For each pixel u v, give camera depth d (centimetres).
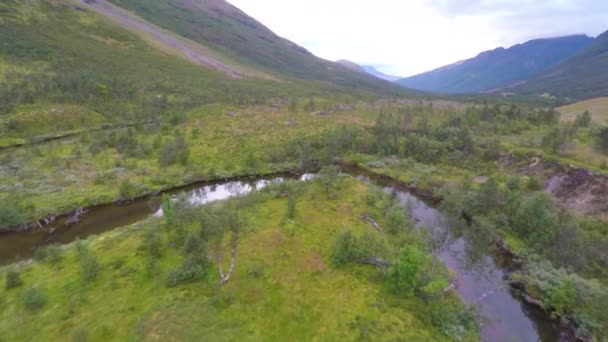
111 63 14525
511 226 4719
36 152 6856
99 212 5159
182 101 12175
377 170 7631
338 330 2794
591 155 6191
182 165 7075
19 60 11856
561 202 5369
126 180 5769
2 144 7206
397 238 4303
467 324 3022
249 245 3891
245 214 4750
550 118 9450
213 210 4741
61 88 10338
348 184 6172
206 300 2941
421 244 4031
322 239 4203
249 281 3262
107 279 3194
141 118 10075
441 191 6141
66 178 5847
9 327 2609
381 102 16225
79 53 14300
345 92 19712
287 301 3080
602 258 3841
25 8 16188
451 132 8725
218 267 3409
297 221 4612
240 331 2689
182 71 16762
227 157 7744
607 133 6338
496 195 5156
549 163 6169
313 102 13712
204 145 8238
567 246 3969
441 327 2902
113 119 9769
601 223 4581
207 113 11156
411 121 10831
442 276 3562
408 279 3170
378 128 9588
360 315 2959
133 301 2900
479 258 4131
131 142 7819
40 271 3369
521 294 3622
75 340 2436
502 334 3077
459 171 7169
